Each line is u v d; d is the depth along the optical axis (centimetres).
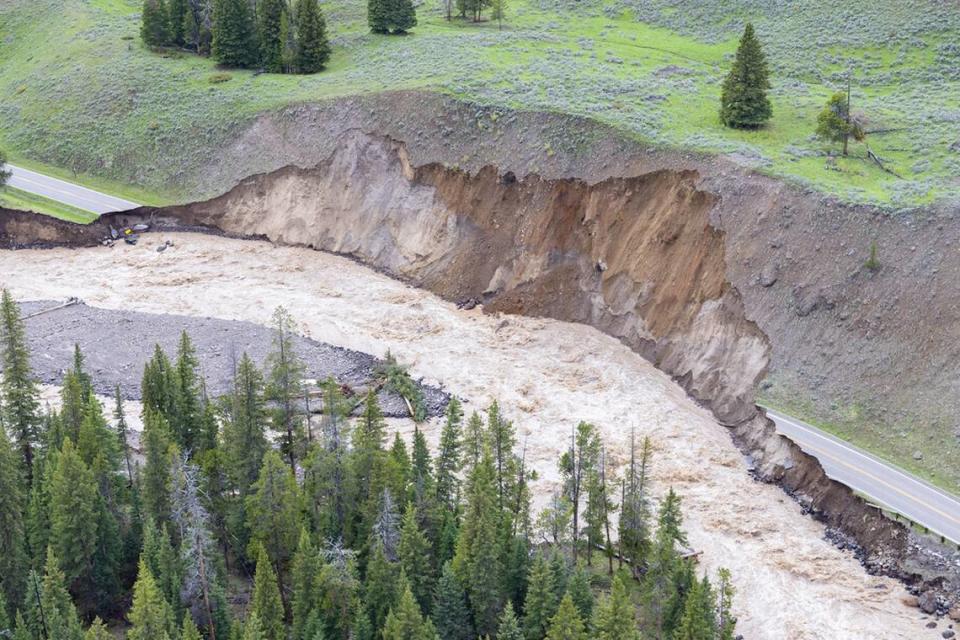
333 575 7381
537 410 10694
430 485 8456
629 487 8312
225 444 8738
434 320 12394
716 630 7306
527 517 8338
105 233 14588
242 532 8288
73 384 9031
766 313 10688
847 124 12000
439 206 13462
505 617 7188
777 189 11294
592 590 7969
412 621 7000
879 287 10250
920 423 9338
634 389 10994
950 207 10506
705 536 8906
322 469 8306
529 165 12925
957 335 9594
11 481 7738
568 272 12362
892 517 8525
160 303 12850
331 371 11212
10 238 14500
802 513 9156
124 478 8656
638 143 12419
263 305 12769
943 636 7788
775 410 10006
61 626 7175
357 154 14300
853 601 8175
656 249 11794
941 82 14088
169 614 7138
